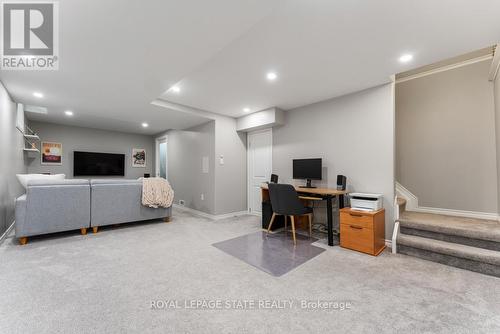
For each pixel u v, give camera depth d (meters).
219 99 3.61
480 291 1.77
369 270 2.16
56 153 5.27
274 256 2.52
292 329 1.35
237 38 1.91
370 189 3.05
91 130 5.78
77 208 3.17
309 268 2.21
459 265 2.22
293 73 2.64
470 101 3.16
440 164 3.38
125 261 2.33
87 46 1.96
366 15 1.63
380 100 2.99
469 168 3.15
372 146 3.05
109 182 3.49
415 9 1.56
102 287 1.81
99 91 3.05
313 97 3.47
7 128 2.99
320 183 3.62
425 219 2.92
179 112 4.01
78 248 2.69
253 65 2.45
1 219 2.79
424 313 1.50
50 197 2.96
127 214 3.64
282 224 3.80
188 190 5.24
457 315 1.47
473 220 2.86
